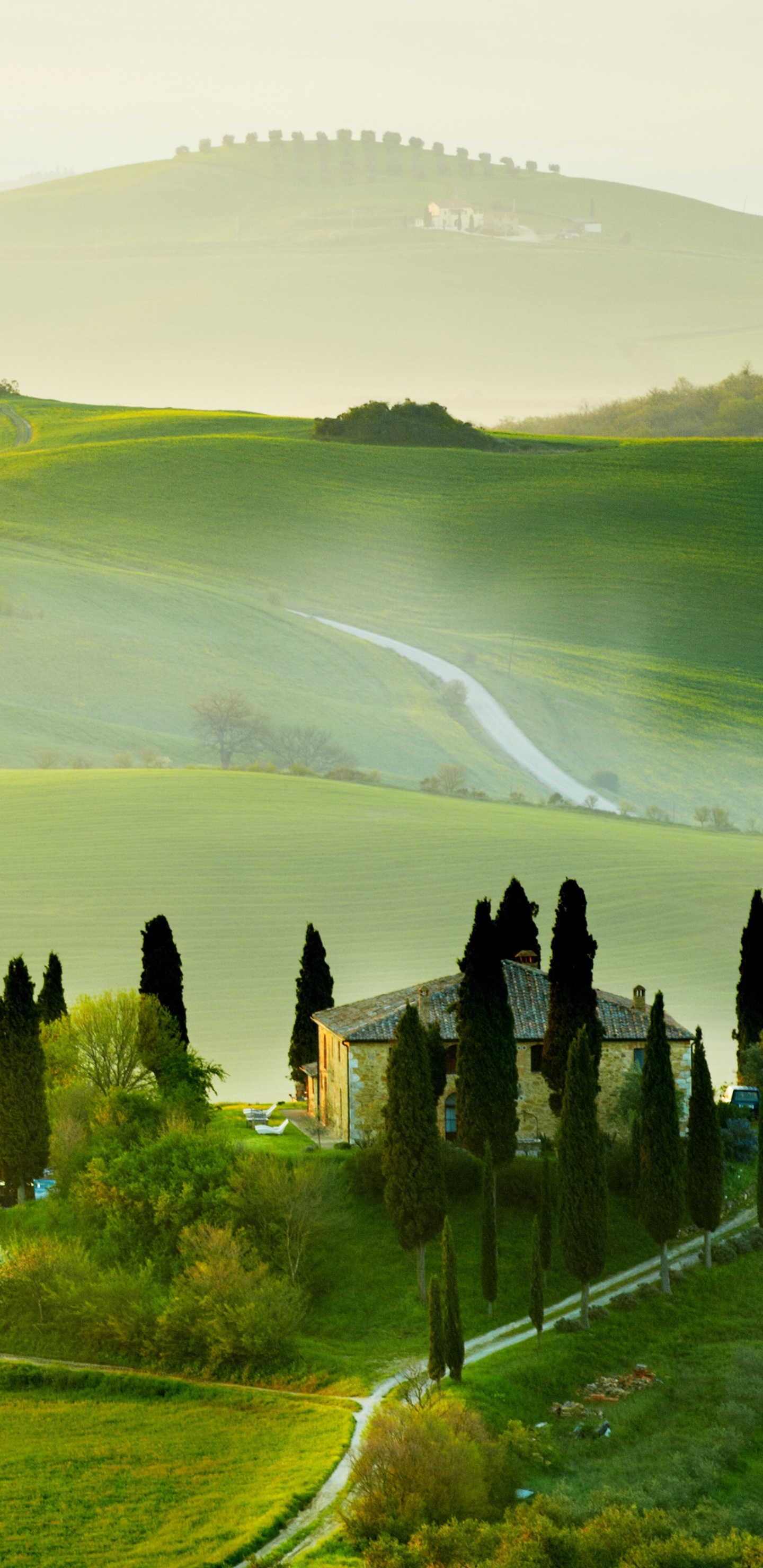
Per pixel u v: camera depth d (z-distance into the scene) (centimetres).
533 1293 11169
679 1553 8569
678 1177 12150
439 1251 12356
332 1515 8912
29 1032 13488
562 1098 13650
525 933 16488
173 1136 12756
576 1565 8475
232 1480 9350
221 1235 11662
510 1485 9325
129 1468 9538
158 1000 15350
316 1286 11988
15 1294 11838
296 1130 14788
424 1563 8312
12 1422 10319
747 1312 11981
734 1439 10181
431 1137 11881
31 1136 13425
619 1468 9756
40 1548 8488
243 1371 10869
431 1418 9281
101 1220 12562
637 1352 11281
